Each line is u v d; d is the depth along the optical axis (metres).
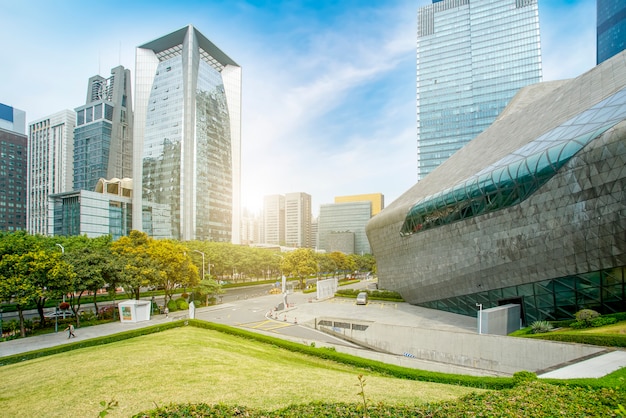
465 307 39.88
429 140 148.25
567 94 35.50
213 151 156.38
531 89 59.09
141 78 148.50
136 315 38.81
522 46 136.25
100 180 140.00
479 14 145.00
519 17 137.75
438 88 148.88
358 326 33.41
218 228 157.00
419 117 150.88
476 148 49.34
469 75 144.12
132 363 18.30
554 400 9.80
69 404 12.96
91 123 175.88
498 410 9.01
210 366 17.98
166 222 138.12
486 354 23.53
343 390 14.40
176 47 153.38
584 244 25.23
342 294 62.84
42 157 185.00
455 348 25.31
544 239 27.72
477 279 35.88
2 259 30.64
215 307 53.22
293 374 17.30
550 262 27.86
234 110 174.25
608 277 24.81
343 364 22.56
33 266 30.75
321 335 34.53
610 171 22.83
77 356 20.78
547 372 15.91
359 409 9.13
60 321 38.69
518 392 10.77
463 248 36.81
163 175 141.00
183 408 9.42
